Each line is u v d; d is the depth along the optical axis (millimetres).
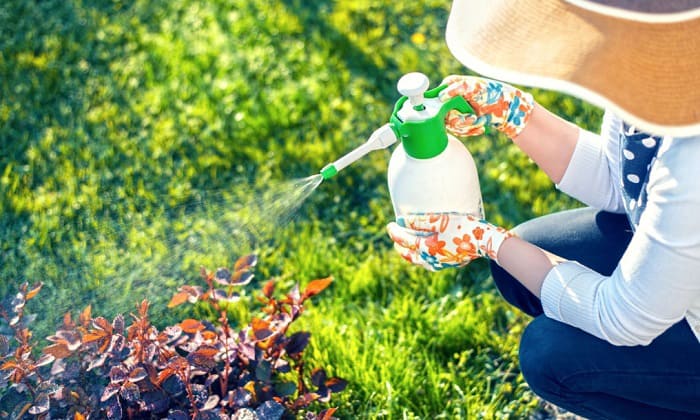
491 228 1940
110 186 2934
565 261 1946
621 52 1685
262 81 3270
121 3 3703
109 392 2102
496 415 2346
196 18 3605
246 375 2260
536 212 2811
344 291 2611
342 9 3631
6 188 2922
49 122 3139
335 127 3092
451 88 1953
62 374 2170
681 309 1808
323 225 2803
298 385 2320
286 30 3521
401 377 2396
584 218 2193
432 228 1940
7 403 2285
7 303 2227
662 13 1627
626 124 1880
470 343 2494
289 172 2961
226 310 2562
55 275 2691
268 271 2693
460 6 1840
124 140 3066
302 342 2287
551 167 2111
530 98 2047
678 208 1745
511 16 1765
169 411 2180
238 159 3008
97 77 3318
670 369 1936
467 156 1974
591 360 1958
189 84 3268
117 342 2158
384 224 2795
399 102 1967
